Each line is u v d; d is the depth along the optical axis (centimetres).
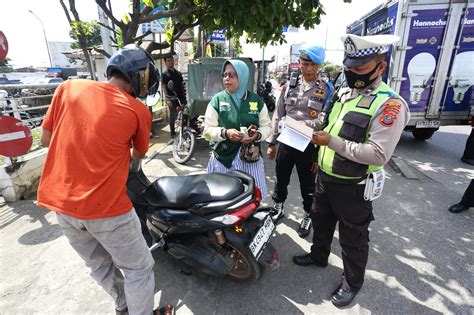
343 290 217
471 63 575
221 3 348
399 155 609
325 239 239
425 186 439
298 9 394
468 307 213
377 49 162
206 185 214
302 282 238
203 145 647
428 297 223
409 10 556
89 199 145
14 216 337
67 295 225
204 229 203
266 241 215
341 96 200
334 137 182
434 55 577
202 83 600
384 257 271
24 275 245
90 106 146
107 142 145
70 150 146
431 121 619
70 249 278
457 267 256
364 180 189
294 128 191
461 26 555
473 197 340
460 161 568
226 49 1761
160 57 436
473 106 593
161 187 225
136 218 167
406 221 335
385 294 226
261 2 352
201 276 230
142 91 167
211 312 210
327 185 204
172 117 674
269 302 218
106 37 443
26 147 358
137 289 170
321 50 263
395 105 165
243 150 255
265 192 271
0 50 329
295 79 291
